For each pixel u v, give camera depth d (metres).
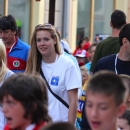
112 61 12.96
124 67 12.84
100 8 38.00
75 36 35.53
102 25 38.19
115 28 15.73
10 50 15.22
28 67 12.80
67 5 33.88
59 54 12.58
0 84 12.48
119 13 15.70
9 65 15.21
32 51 12.70
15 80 7.89
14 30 15.21
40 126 7.89
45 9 32.34
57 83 12.34
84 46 27.22
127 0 39.59
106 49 15.58
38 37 12.48
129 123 9.88
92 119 7.19
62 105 12.35
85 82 17.14
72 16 34.81
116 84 7.30
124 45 12.73
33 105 7.82
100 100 7.16
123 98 7.36
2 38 15.19
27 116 7.84
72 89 12.35
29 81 7.89
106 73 7.50
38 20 31.56
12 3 30.23
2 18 15.20
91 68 15.93
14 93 7.75
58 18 33.62
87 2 36.81
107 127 7.20
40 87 7.92
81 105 14.79
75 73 12.43
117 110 7.30
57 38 12.59
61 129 6.82
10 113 7.83
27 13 31.17
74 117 12.38
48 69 12.50
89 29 37.16
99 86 7.21
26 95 7.77
